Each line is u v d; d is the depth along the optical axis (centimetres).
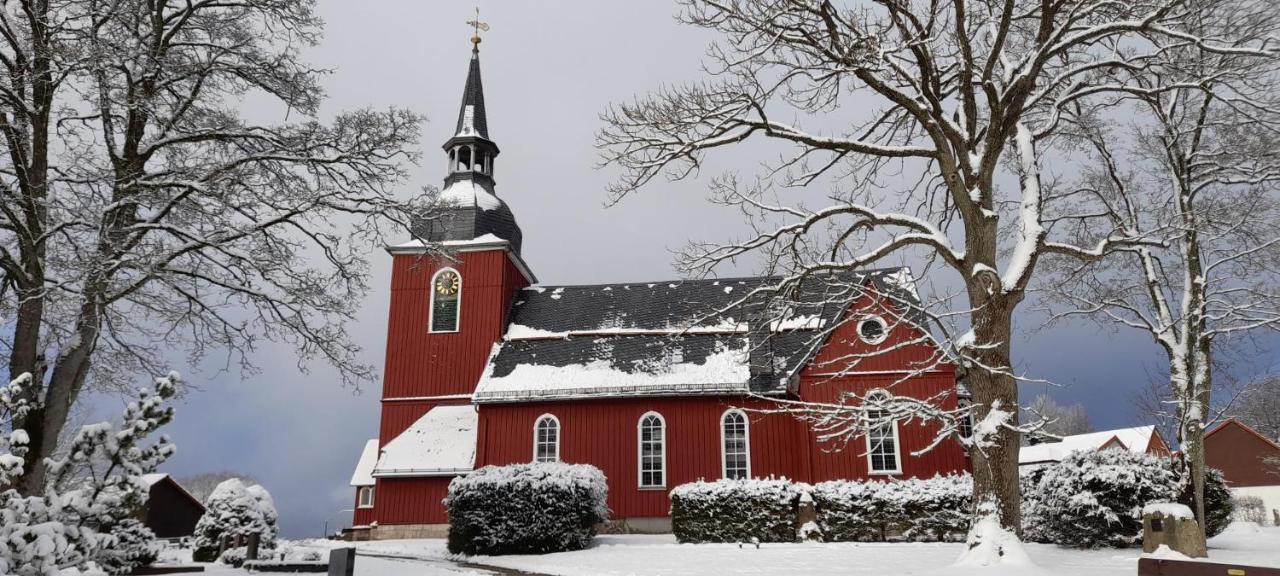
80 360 1459
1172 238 1803
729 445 3127
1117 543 1983
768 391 3050
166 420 1022
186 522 4922
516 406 3281
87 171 1475
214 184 1581
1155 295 2267
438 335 3628
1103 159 2367
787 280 1791
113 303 1653
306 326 1745
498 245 3662
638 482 3123
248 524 2409
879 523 2391
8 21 1447
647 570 1838
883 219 1756
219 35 1766
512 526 2330
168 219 1620
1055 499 2086
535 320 3662
